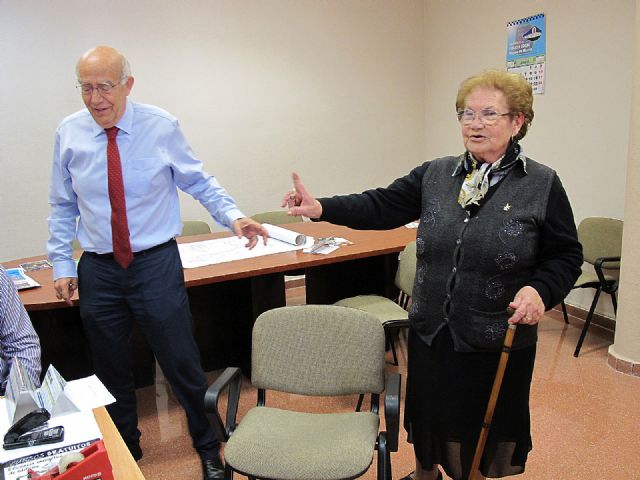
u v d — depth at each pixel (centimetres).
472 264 145
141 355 296
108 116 179
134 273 192
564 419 251
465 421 158
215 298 308
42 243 379
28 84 356
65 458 98
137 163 188
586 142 354
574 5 348
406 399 172
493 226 143
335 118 462
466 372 154
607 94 336
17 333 149
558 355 317
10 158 360
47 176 372
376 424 174
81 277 197
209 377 309
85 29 364
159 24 383
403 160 504
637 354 290
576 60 352
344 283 343
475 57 434
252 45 416
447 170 156
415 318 160
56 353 267
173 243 202
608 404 262
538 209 141
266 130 434
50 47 357
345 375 182
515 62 398
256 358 189
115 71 175
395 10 469
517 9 389
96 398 133
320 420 178
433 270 154
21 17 346
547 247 146
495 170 144
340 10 445
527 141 400
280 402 276
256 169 437
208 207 210
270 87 429
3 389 145
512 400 155
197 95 404
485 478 169
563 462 220
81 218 194
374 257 336
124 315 201
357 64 462
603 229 329
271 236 311
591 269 349
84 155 186
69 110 370
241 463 155
